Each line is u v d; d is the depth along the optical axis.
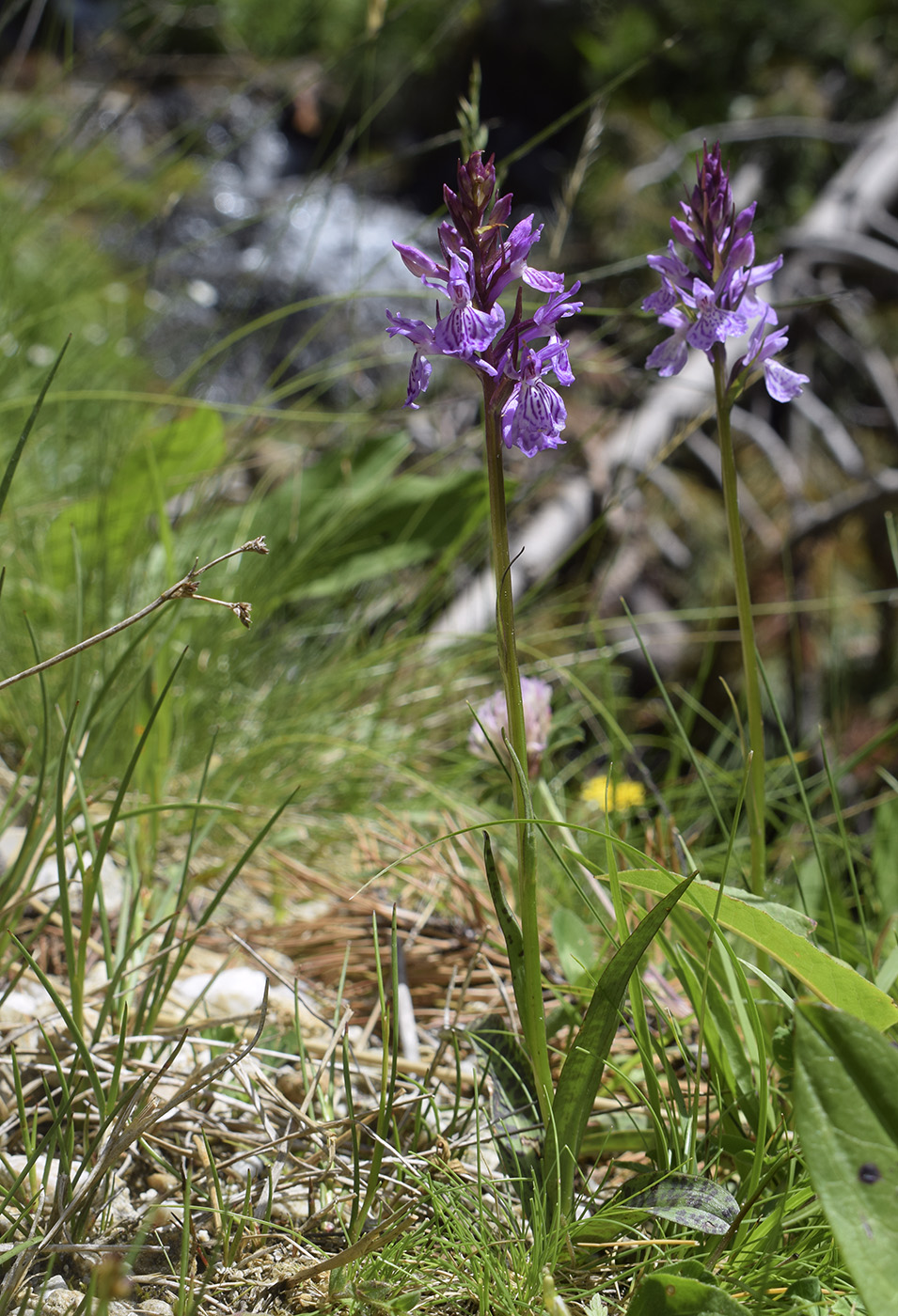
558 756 1.45
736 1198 0.76
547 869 1.03
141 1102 0.74
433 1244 0.74
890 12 3.34
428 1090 0.80
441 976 0.91
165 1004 0.85
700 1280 0.71
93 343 1.79
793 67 3.25
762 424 2.25
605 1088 0.81
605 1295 0.74
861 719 1.86
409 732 1.24
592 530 1.26
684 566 2.22
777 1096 0.79
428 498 1.31
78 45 4.52
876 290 2.71
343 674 1.19
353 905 0.96
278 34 4.33
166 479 1.21
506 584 0.74
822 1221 0.75
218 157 1.41
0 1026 0.78
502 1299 0.72
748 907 0.75
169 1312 0.72
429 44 1.27
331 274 3.95
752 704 0.79
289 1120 0.79
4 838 0.92
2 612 1.07
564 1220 0.74
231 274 3.83
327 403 2.93
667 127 3.18
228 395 3.26
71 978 0.79
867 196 2.73
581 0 3.91
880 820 0.95
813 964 0.75
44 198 1.56
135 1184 0.77
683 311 0.79
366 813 1.10
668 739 1.46
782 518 2.34
